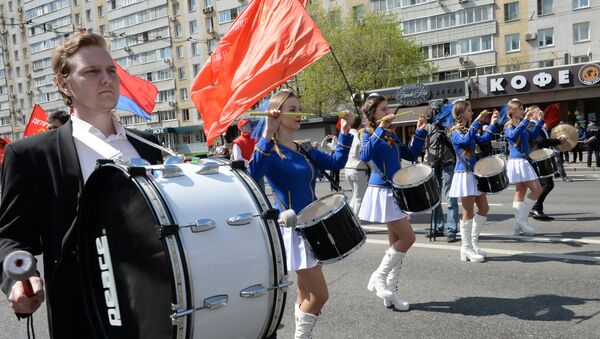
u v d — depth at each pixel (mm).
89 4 56469
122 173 1836
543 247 6180
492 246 6395
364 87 32500
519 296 4523
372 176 4680
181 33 50469
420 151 4926
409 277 5301
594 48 33875
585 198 10086
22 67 64438
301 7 4117
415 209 4168
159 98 52656
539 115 7602
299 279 3266
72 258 1959
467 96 31391
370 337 3873
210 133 4488
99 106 2070
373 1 40906
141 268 1812
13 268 1454
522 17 36000
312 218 2912
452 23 38375
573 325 3832
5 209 1901
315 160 3637
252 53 4293
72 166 1989
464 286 4902
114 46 55094
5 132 68188
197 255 1766
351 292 5004
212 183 2020
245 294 1871
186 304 1703
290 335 4102
